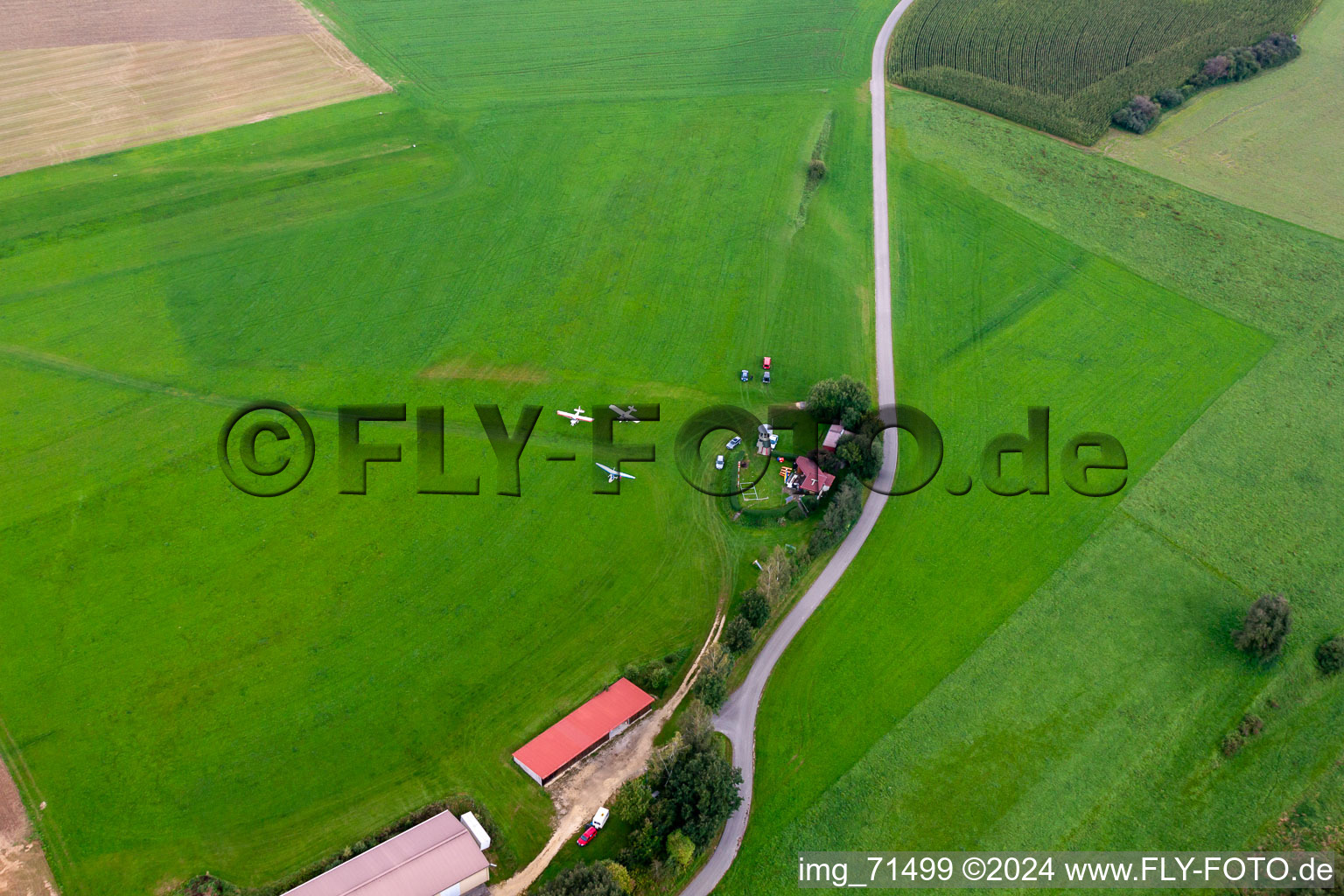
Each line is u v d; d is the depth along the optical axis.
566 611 114.38
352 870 86.81
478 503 126.19
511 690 106.06
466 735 101.69
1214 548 126.44
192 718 102.25
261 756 99.19
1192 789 103.00
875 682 110.25
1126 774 103.88
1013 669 112.19
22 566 116.69
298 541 120.56
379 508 125.06
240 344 149.75
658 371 148.00
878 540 125.62
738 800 95.88
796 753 103.50
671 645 111.19
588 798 96.56
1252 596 120.94
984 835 98.62
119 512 123.44
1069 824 99.69
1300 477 136.00
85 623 110.81
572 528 123.69
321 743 100.50
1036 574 122.44
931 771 103.00
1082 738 106.50
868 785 101.44
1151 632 116.69
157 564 117.44
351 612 112.94
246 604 113.38
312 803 95.56
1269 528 129.12
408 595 115.12
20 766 97.81
